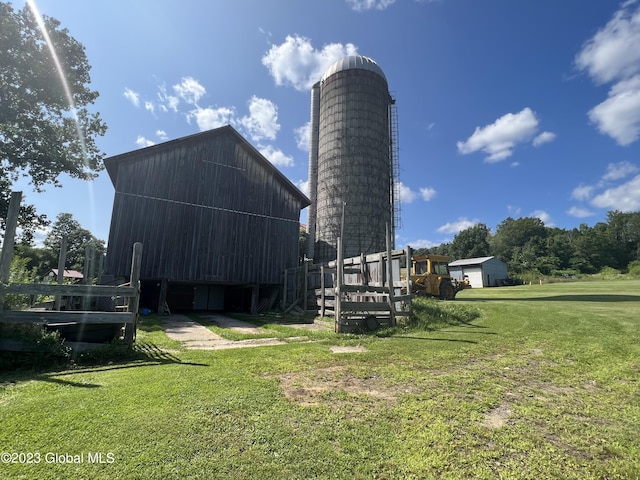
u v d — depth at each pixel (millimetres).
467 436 2939
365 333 8586
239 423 3082
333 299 11719
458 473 2395
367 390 4098
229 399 3648
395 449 2701
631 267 59875
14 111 16266
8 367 5098
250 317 13664
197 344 7289
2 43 15023
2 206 17188
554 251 72750
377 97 30453
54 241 57969
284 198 17719
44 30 16375
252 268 16328
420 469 2434
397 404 3645
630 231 74562
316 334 8516
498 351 6160
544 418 3344
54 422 3025
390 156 32531
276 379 4469
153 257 14195
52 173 18734
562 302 13984
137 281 6312
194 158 15734
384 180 29703
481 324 9344
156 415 3193
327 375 4695
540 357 5715
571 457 2629
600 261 69562
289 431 2957
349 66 30703
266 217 17047
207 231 15477
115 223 13742
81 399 3605
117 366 5219
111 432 2855
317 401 3693
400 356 5809
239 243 16156
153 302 15953
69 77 17516
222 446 2676
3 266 5527
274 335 8445
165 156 15148
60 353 5305
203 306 19406
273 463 2457
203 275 15094
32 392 3865
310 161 34312
